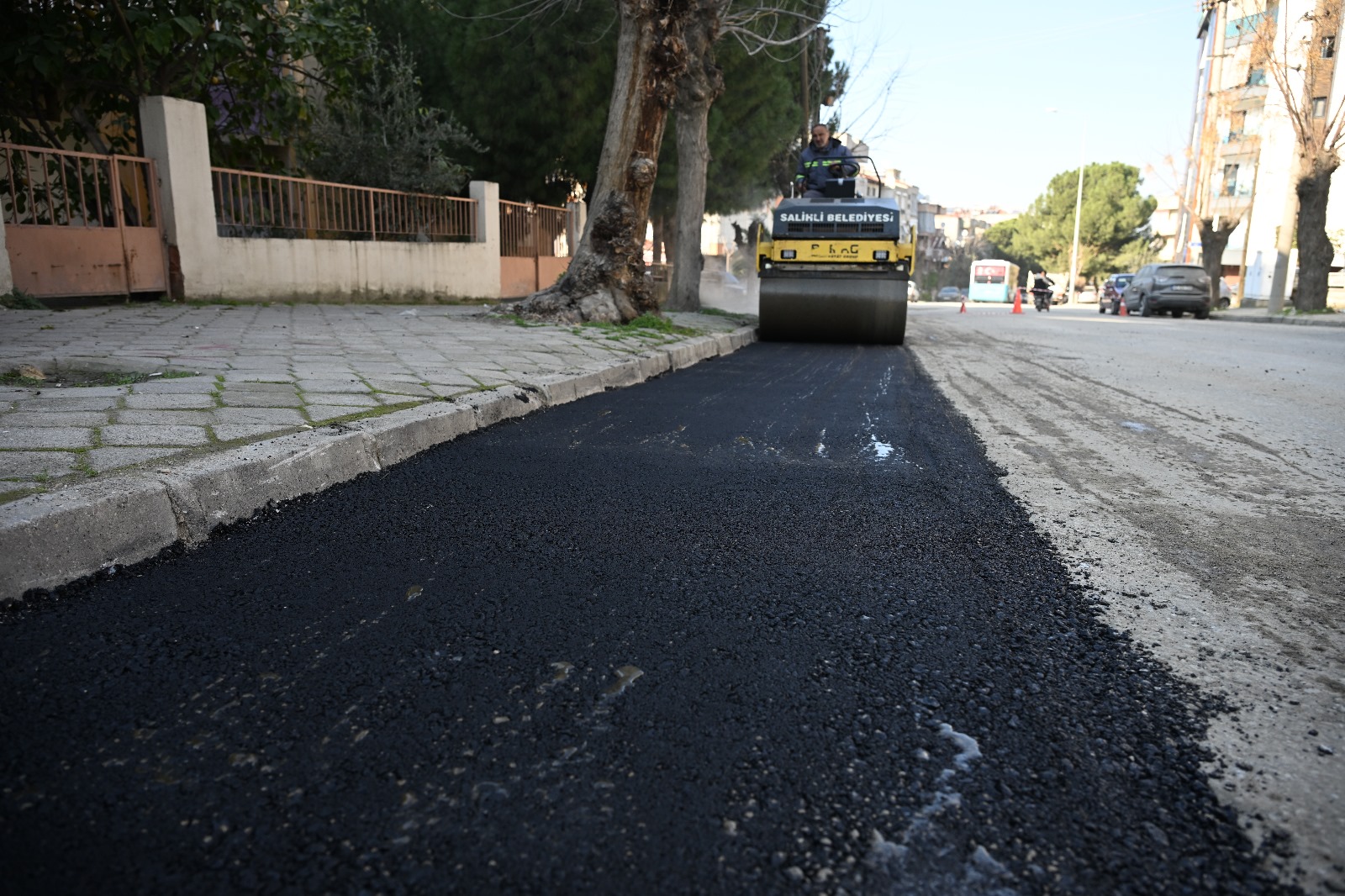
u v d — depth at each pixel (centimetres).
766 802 150
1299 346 1316
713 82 1429
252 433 356
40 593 232
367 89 1512
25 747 162
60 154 952
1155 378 849
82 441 327
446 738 168
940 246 9156
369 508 321
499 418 502
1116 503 364
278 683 188
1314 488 397
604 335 909
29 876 129
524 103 1641
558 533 297
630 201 1030
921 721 178
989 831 144
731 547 287
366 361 616
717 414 560
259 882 129
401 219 1452
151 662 197
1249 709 188
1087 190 6944
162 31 1040
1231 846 142
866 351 1098
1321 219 2428
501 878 130
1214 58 4281
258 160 1399
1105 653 214
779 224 1172
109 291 1005
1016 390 741
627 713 178
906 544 297
